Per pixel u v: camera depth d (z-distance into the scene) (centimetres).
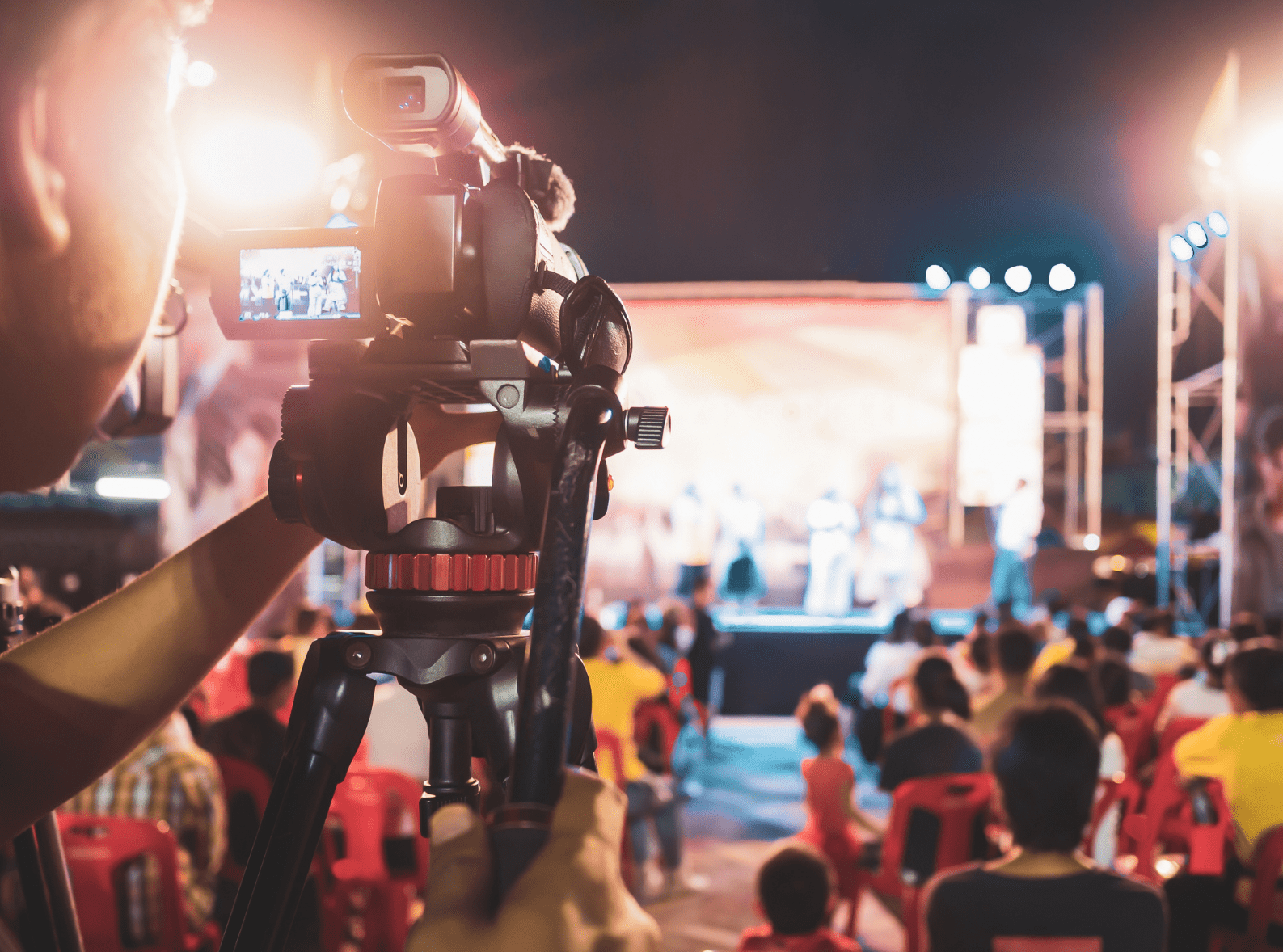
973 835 361
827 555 1145
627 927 34
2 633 86
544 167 80
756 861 596
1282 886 287
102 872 265
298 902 63
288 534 69
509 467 66
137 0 42
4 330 39
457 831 37
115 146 42
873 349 1170
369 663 66
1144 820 410
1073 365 1174
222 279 65
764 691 1062
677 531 1170
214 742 348
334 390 64
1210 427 1091
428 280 63
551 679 38
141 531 988
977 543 1156
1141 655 663
